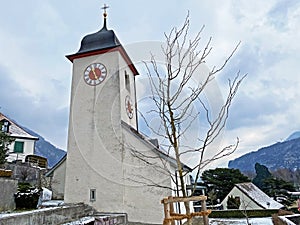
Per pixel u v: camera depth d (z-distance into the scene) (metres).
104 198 9.91
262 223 13.31
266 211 16.88
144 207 9.48
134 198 9.68
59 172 12.59
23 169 15.11
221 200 24.44
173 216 3.08
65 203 9.87
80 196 10.17
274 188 26.97
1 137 9.53
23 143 21.12
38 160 19.61
